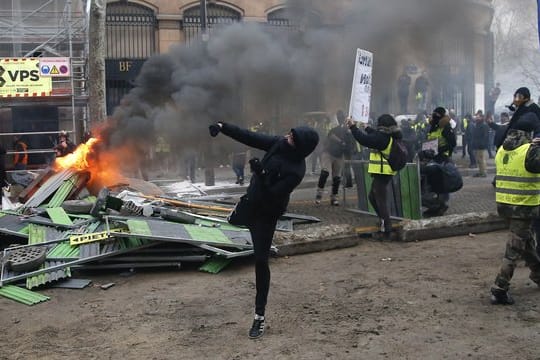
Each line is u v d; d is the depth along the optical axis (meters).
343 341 4.46
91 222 7.47
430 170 9.44
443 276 6.18
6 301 5.69
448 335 4.54
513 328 4.66
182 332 4.75
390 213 9.15
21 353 4.38
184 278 6.38
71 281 6.21
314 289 5.82
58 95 14.72
